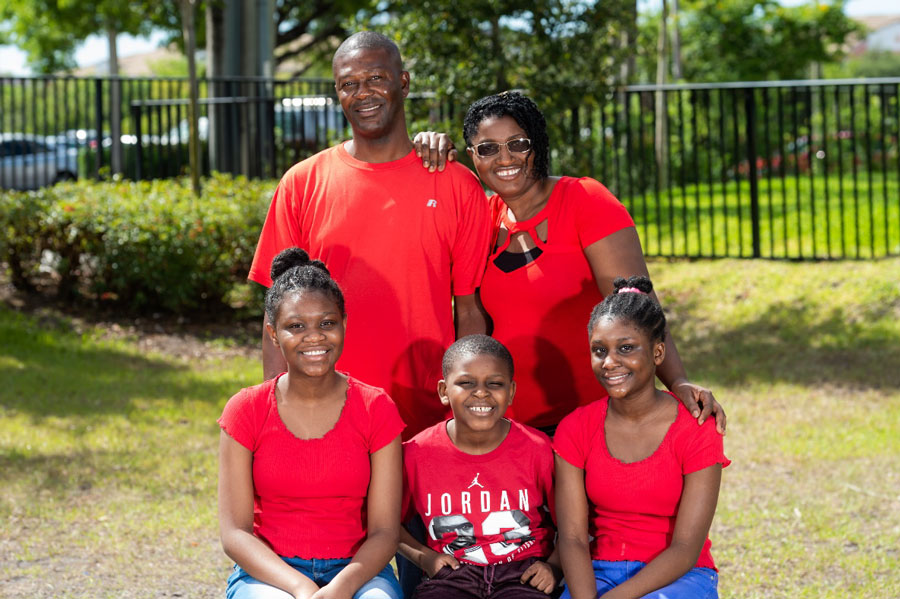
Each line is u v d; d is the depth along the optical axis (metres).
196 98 9.90
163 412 6.85
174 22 21.55
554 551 3.06
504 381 2.97
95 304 9.51
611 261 3.18
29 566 4.50
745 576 4.36
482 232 3.33
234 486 3.02
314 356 2.95
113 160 14.35
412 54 9.01
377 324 3.27
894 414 6.61
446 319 3.34
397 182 3.25
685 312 9.09
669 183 10.36
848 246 10.23
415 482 3.10
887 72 67.69
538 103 8.93
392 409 3.07
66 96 12.37
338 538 3.01
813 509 5.12
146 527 4.96
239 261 9.43
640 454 2.96
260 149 11.77
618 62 9.30
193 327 9.17
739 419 6.66
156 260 8.99
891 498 5.25
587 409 3.08
